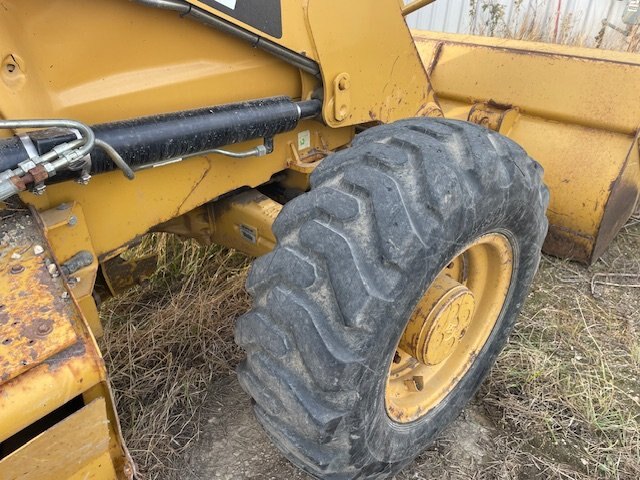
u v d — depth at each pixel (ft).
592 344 7.57
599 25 17.72
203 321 7.36
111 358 6.81
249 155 4.89
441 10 19.40
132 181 4.32
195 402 6.46
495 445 6.06
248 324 4.11
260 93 5.08
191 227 6.26
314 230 3.88
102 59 3.81
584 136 8.84
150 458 5.74
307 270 3.81
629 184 8.86
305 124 5.82
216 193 5.09
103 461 3.45
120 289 5.90
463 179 4.18
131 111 4.04
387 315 3.83
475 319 5.84
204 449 5.96
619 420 6.35
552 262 9.33
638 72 8.32
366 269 3.74
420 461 5.85
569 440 6.14
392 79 6.37
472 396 6.12
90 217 4.15
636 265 9.40
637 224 10.66
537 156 9.18
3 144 3.23
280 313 3.88
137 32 3.96
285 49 4.89
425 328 4.82
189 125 4.16
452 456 5.92
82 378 2.98
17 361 2.82
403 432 5.00
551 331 7.77
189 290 7.98
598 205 8.55
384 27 5.93
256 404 4.44
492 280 5.60
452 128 4.55
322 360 3.72
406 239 3.79
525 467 5.84
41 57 3.51
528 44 10.00
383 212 3.80
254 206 5.77
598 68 8.70
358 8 5.48
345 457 4.27
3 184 3.05
